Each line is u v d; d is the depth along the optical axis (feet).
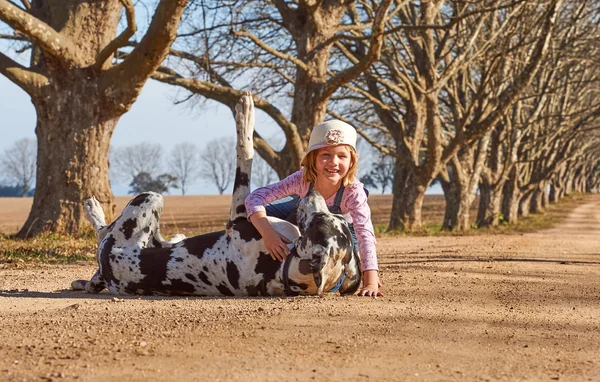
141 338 12.09
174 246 17.61
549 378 10.21
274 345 11.64
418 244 50.01
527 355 11.64
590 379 10.23
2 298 17.65
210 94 58.90
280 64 71.87
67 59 44.78
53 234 45.01
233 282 16.94
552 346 12.43
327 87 57.67
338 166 16.70
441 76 69.72
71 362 10.37
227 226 17.22
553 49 84.43
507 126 96.94
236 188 17.15
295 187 17.15
